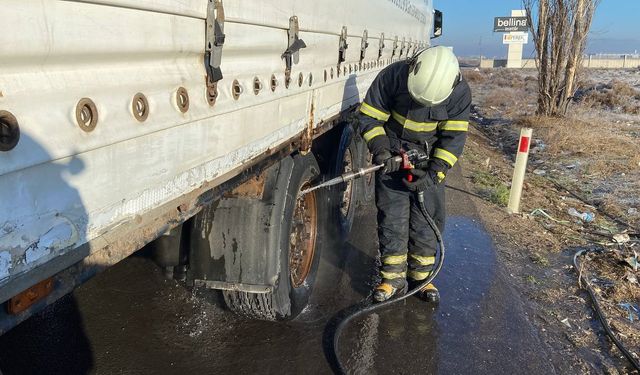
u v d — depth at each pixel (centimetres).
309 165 330
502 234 566
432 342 346
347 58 395
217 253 278
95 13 121
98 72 127
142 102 144
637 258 508
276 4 234
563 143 1088
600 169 898
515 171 642
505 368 325
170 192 163
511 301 411
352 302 390
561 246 553
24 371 287
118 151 135
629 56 4584
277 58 247
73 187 121
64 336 321
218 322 346
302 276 353
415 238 387
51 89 113
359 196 546
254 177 255
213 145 189
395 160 339
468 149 1045
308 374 303
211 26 171
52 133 113
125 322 338
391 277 380
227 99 195
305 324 354
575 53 1345
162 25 147
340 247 471
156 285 382
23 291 110
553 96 1391
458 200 670
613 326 388
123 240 143
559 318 395
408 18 701
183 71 164
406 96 342
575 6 1311
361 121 359
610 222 643
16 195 107
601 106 1761
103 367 296
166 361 305
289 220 295
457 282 435
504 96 2034
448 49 327
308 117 314
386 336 349
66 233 120
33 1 104
